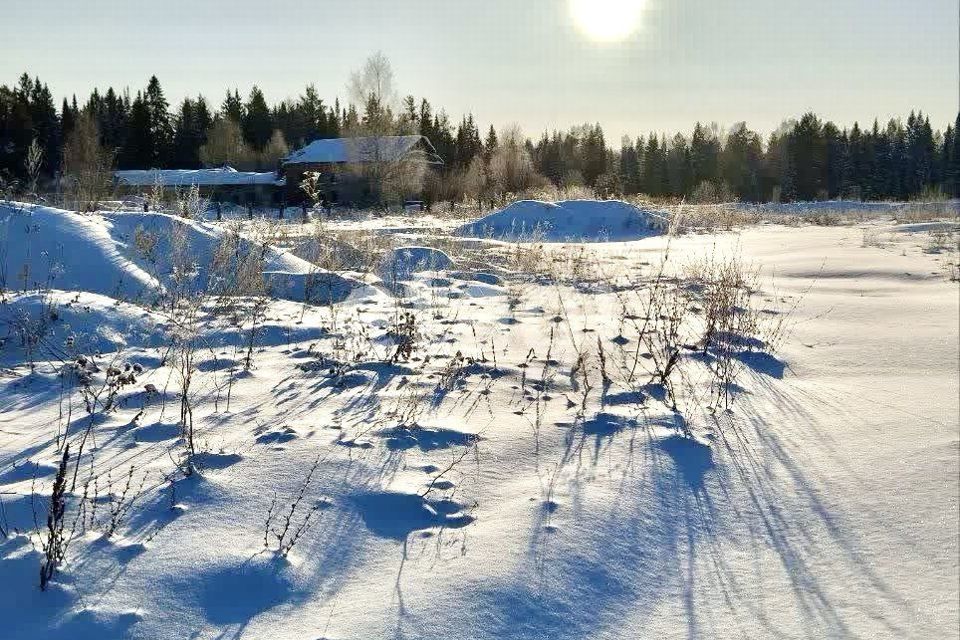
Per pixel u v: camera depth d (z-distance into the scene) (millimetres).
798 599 2730
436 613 2537
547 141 86875
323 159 58938
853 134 81375
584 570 2836
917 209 36531
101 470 3557
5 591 2551
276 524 3102
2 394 4645
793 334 7316
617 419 4551
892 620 2600
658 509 3381
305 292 8516
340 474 3596
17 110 61531
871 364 6176
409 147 50406
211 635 2398
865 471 3898
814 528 3275
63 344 5527
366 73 49531
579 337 6848
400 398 4805
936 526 3291
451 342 6516
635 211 25875
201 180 56438
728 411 4828
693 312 8320
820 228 27484
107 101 77750
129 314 6172
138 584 2633
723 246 18938
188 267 7055
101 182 11750
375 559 2889
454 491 3477
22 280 6762
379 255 11602
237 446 3906
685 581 2832
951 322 7930
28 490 3293
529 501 3395
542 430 4324
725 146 85562
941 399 5172
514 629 2479
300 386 5039
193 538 2951
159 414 4387
